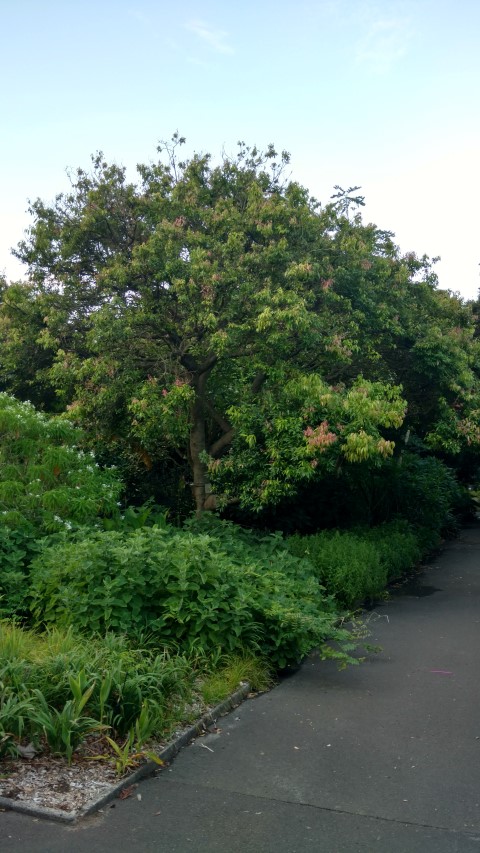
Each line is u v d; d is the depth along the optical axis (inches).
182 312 464.1
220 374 511.2
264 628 296.2
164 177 534.6
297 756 210.7
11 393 601.6
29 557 331.9
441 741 222.4
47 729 197.5
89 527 352.2
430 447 587.5
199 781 193.9
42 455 392.5
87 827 168.9
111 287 477.7
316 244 510.3
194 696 248.2
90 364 456.4
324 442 406.9
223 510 516.1
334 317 494.9
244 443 455.5
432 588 506.9
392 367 588.1
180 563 283.9
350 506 636.1
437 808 179.0
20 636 249.3
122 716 212.1
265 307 426.3
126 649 246.5
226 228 492.7
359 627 376.2
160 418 444.5
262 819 173.5
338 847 160.9
